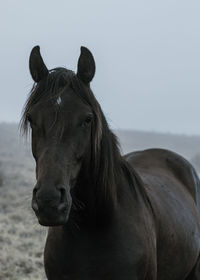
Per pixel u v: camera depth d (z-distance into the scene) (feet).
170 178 18.98
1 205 47.50
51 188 11.14
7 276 27.20
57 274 13.98
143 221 14.32
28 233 37.14
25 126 12.89
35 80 13.34
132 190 14.66
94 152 12.64
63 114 12.00
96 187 13.24
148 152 21.04
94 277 13.56
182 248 16.67
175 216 16.72
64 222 11.32
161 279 16.22
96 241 13.44
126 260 13.43
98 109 12.71
